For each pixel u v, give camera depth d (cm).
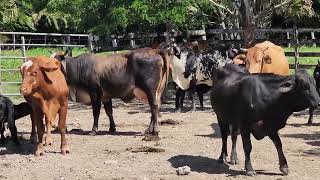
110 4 2122
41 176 925
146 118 1602
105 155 1074
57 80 1062
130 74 1291
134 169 959
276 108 880
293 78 865
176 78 1694
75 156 1070
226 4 2603
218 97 944
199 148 1133
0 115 1156
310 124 1431
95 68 1317
